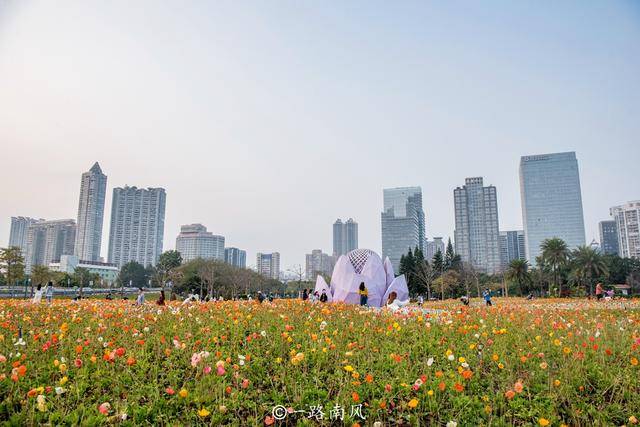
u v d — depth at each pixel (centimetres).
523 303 2859
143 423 527
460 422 547
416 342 829
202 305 1338
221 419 539
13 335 838
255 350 782
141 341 728
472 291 6184
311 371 697
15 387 585
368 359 731
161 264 7588
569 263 5959
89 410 533
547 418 545
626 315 1474
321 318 1041
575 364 691
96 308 1227
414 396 614
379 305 2416
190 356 732
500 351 772
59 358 694
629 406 585
